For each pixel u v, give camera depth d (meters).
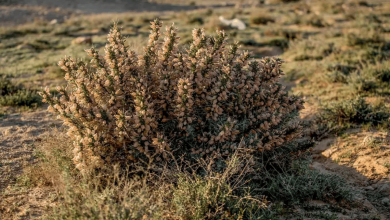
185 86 3.72
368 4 30.77
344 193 3.88
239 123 4.08
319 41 13.04
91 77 4.04
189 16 23.08
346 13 21.94
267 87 4.33
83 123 3.75
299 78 9.20
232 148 3.92
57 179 3.68
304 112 6.57
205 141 4.00
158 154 3.91
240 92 4.15
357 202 3.86
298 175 4.23
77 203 3.12
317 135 5.46
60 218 3.11
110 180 3.75
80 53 12.27
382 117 5.75
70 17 30.00
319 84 8.41
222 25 18.70
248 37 15.83
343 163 4.64
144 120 3.73
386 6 27.73
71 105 3.71
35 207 3.59
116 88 3.93
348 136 5.28
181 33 16.55
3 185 3.98
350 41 12.52
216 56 4.01
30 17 29.36
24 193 3.83
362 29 14.48
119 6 39.94
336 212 3.70
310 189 3.93
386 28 15.54
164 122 4.07
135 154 3.77
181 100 3.82
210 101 4.04
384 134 5.18
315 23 18.64
